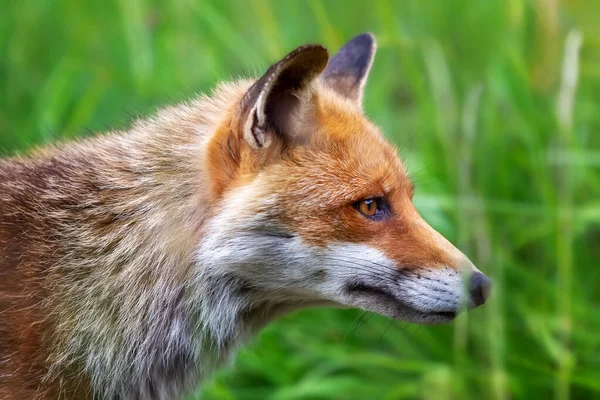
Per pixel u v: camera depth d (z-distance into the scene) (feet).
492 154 40.83
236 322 27.07
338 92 30.19
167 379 27.63
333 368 37.68
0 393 25.45
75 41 52.39
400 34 43.83
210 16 47.93
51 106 46.47
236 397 37.45
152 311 26.53
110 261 26.37
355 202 25.81
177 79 48.55
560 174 39.65
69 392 26.40
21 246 26.35
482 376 35.17
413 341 37.96
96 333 26.35
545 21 44.27
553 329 36.37
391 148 27.63
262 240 25.55
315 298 26.73
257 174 25.72
